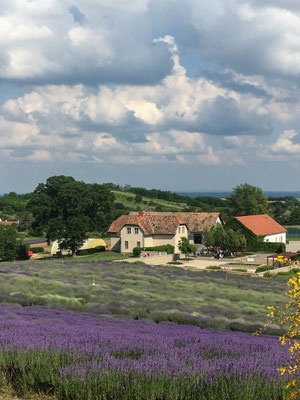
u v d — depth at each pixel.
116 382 8.15
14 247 78.94
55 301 22.73
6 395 8.60
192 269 58.16
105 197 85.50
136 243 76.88
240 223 80.44
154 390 7.95
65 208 82.94
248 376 8.48
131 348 10.59
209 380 8.25
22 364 8.92
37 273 37.09
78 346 10.10
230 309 25.03
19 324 13.64
